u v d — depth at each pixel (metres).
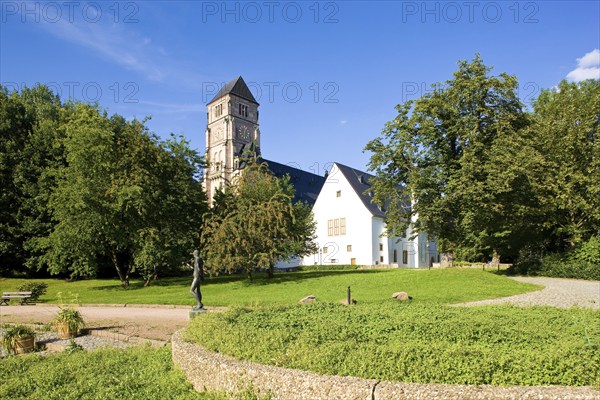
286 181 35.91
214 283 32.72
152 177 32.62
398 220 35.28
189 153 36.53
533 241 36.72
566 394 4.67
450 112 33.06
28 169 38.62
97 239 31.61
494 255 44.25
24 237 38.59
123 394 7.09
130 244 32.59
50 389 7.68
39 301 25.88
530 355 5.50
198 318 9.89
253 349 6.80
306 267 58.47
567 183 31.14
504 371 5.23
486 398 4.73
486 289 21.59
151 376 7.93
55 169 36.09
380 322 8.61
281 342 7.03
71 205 30.03
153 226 32.88
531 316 8.95
